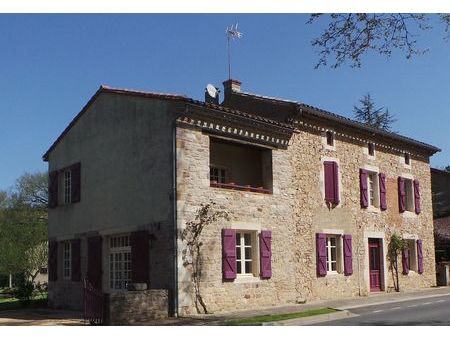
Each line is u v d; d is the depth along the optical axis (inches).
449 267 1066.1
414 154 1001.5
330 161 800.3
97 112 732.0
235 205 653.3
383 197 897.5
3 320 609.0
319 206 772.0
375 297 788.6
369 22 468.1
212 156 719.1
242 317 556.1
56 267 781.3
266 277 673.6
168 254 595.2
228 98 846.5
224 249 629.3
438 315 549.3
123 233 667.4
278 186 714.2
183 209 600.4
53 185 811.4
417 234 976.9
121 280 676.1
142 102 656.4
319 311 586.9
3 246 1473.9
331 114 789.2
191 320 544.4
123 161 674.8
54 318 622.5
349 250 810.2
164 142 619.8
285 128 715.4
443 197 1288.1
